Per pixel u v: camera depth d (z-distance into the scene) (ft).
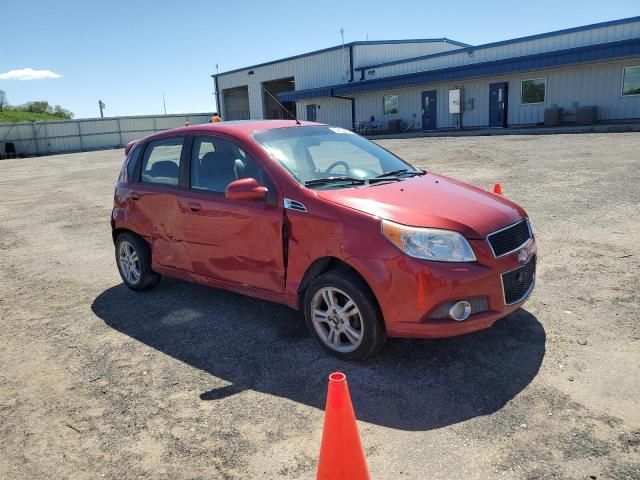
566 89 75.25
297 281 13.19
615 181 31.09
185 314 16.58
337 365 12.60
